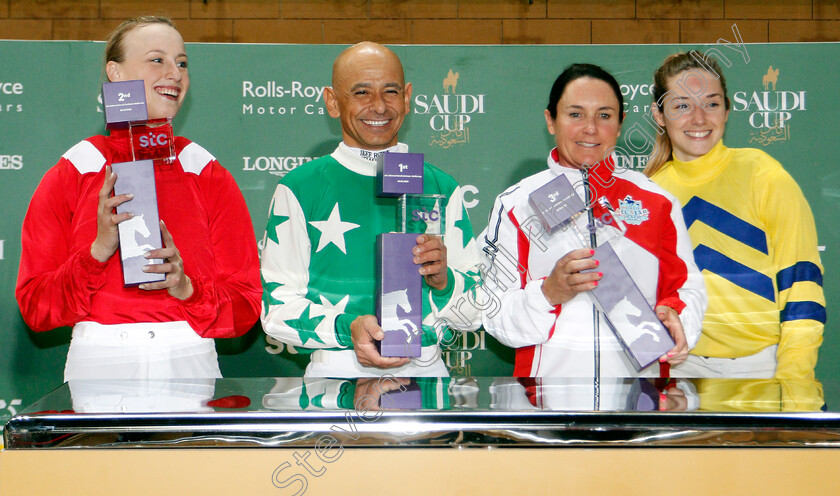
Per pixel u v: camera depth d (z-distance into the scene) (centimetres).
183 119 134
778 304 132
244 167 134
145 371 126
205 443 80
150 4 160
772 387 98
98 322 127
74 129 132
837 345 131
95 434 79
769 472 81
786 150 135
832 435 81
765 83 136
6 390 130
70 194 130
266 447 80
